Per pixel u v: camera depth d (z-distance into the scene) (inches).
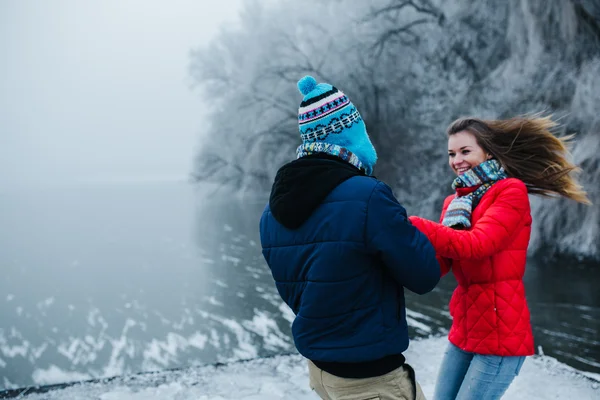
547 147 76.1
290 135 1044.5
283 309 724.7
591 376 113.1
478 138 75.2
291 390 103.7
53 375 562.3
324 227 51.3
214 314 719.1
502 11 786.8
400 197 813.9
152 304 784.9
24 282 952.3
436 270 53.5
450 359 77.5
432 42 845.8
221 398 101.2
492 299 70.2
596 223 607.8
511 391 103.4
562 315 504.7
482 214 71.1
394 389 53.2
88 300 825.5
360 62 906.1
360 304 51.4
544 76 604.4
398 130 839.1
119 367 571.5
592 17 584.4
